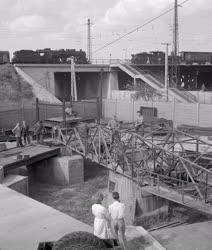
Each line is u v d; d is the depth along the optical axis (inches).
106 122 1464.1
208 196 585.6
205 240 453.1
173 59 2672.2
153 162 741.3
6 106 1659.7
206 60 3230.8
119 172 719.1
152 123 1326.3
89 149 877.8
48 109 1537.9
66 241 298.0
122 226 374.3
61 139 1060.5
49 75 2454.5
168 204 668.1
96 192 868.0
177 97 2155.5
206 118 1428.4
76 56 2822.3
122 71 2947.8
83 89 3166.8
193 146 1019.3
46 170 982.4
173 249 430.0
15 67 2288.4
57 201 808.3
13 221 511.5
